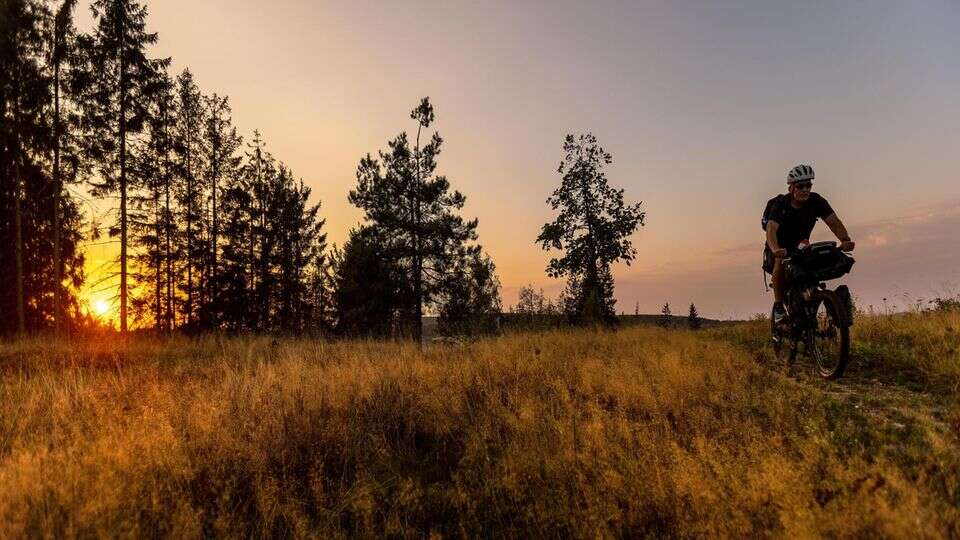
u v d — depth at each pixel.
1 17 19.47
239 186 33.09
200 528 3.57
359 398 6.00
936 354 5.96
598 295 25.56
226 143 31.88
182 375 8.88
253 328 32.97
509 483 4.03
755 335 9.19
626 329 12.74
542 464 4.34
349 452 4.86
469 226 25.75
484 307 24.55
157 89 22.05
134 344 13.71
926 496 3.03
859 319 8.62
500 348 9.79
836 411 4.68
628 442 4.47
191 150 29.55
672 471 3.85
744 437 4.23
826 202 6.04
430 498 4.20
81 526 3.40
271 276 36.19
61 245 23.16
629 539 3.51
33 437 5.12
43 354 11.45
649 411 5.28
